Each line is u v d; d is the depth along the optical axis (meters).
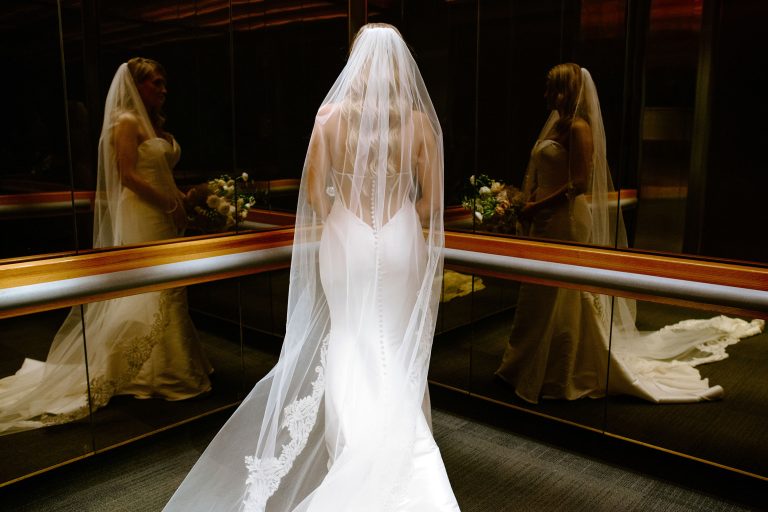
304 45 3.46
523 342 3.18
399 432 2.02
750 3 2.34
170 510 2.40
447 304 3.47
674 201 2.63
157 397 3.10
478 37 3.16
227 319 3.36
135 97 2.83
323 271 2.32
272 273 3.54
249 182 3.32
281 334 3.65
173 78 2.95
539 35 2.95
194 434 3.23
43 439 2.71
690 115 2.54
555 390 3.10
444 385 3.55
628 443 2.89
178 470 2.87
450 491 1.97
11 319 2.51
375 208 2.22
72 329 2.71
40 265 2.52
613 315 2.86
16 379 2.57
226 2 3.11
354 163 2.21
